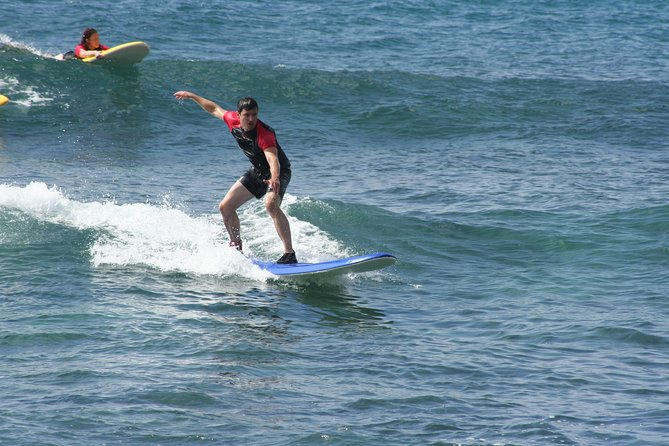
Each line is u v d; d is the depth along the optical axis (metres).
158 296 28.80
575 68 85.44
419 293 30.84
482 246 36.81
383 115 65.62
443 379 22.84
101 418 19.64
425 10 114.50
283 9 106.62
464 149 57.53
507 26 108.44
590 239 37.06
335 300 29.62
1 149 52.69
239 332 25.89
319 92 70.06
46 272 30.30
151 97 65.94
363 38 93.50
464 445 19.08
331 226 38.16
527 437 19.53
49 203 37.03
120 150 54.19
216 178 48.12
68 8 95.25
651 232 38.00
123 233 34.91
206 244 34.12
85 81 67.19
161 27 90.25
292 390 21.77
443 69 80.88
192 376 22.28
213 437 19.09
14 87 64.50
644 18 119.94
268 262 32.12
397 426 19.94
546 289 31.30
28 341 24.05
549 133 62.22
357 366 23.58
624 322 27.55
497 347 25.39
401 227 38.59
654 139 61.34
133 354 23.61
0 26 85.25
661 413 20.94
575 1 130.50
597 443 19.31
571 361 24.36
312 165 52.31
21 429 18.91
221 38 88.12
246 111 29.97
